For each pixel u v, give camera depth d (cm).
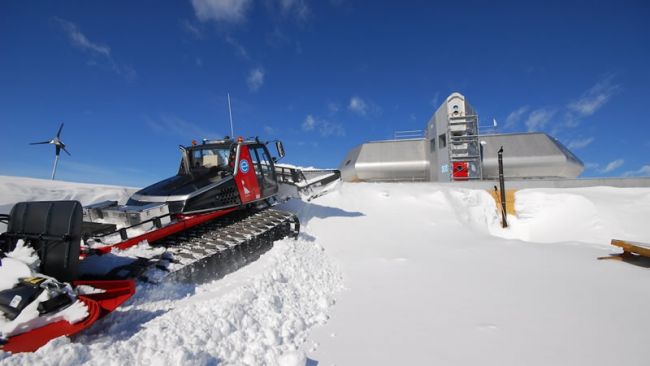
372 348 292
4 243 350
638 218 884
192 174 668
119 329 313
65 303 282
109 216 554
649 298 391
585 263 559
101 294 317
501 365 259
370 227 896
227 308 338
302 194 919
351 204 1088
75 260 322
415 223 930
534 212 1064
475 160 1450
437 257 623
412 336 312
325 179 984
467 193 1151
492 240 793
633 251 548
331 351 289
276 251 582
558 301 385
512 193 1176
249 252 583
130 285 326
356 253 685
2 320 255
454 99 1478
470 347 288
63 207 328
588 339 295
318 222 923
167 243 532
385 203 1098
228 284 460
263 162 784
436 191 1148
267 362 265
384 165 1792
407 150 1812
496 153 1623
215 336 291
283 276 472
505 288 436
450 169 1455
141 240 485
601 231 887
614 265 545
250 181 714
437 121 1605
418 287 456
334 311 384
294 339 309
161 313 356
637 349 276
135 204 601
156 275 420
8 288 277
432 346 292
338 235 834
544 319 338
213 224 638
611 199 1005
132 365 235
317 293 441
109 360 233
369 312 377
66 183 1411
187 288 438
